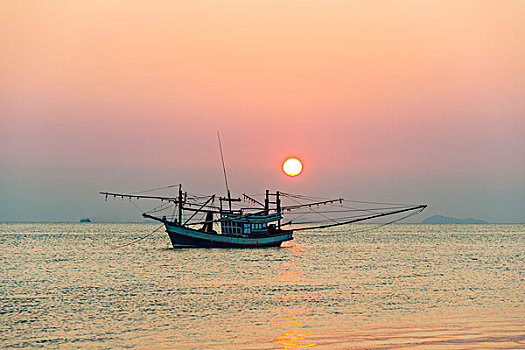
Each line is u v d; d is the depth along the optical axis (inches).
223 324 1568.7
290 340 1380.4
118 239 7682.1
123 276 2805.1
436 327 1512.1
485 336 1407.5
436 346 1312.7
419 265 3422.7
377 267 3265.3
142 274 2891.2
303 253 4439.0
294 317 1662.2
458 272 2987.2
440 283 2475.4
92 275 2871.6
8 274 2942.9
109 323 1598.2
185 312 1754.4
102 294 2162.9
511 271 3053.6
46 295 2145.7
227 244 4215.1
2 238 7805.1
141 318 1667.1
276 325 1551.4
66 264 3528.5
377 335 1423.5
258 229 4274.1
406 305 1863.9
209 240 4175.7
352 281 2546.8
